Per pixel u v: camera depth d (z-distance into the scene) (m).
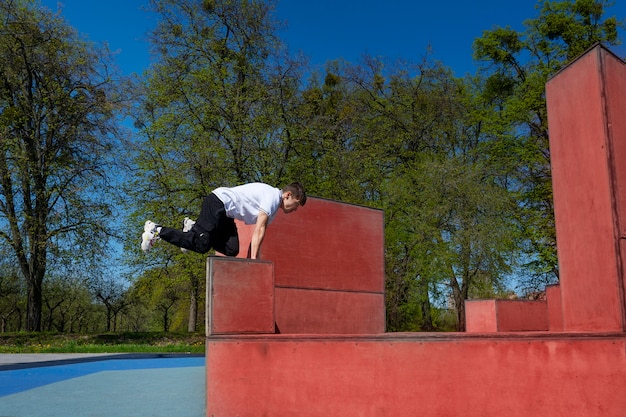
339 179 20.62
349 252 5.75
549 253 22.56
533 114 24.58
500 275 22.00
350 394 2.74
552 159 3.13
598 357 2.36
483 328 6.25
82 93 20.31
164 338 18.42
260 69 20.92
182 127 20.22
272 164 19.94
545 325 6.60
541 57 25.72
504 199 21.83
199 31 20.88
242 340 3.08
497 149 24.81
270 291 3.46
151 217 19.31
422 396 2.59
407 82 25.88
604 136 2.77
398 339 2.67
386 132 25.20
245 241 4.74
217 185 19.30
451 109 25.22
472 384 2.52
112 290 38.88
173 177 18.75
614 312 2.66
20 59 19.69
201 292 28.31
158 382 5.03
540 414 2.41
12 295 37.06
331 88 27.59
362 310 5.79
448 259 20.86
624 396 2.31
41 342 17.34
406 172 23.50
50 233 19.28
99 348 14.02
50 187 19.97
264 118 19.58
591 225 2.82
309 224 5.38
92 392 4.33
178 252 18.95
